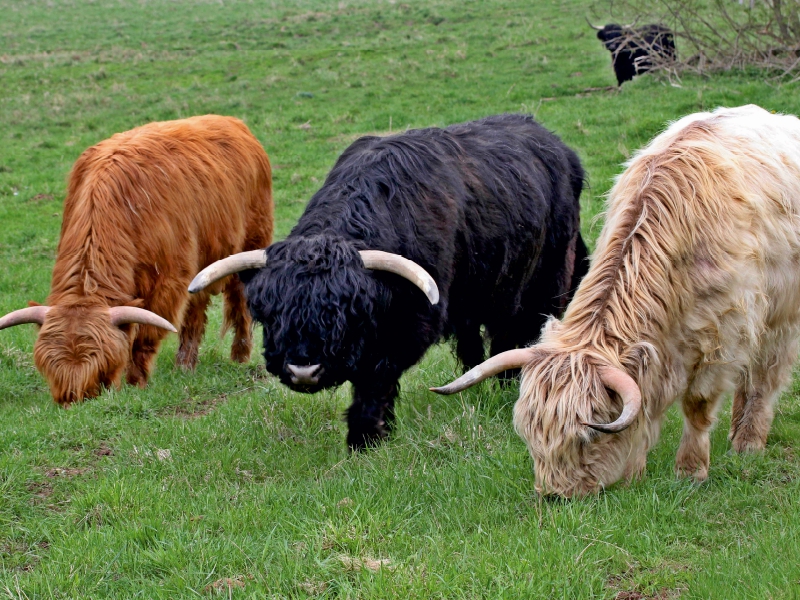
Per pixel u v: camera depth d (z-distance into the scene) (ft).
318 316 15.53
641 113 49.29
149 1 137.18
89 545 14.65
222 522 15.26
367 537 14.29
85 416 20.81
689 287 14.83
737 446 17.90
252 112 63.87
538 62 68.74
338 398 21.84
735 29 55.57
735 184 15.46
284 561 13.58
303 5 123.44
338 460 18.17
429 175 18.42
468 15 93.56
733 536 14.05
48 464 18.66
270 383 24.26
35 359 22.79
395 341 17.61
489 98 60.18
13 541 15.46
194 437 19.61
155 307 24.86
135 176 24.30
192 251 25.75
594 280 14.96
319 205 17.52
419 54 76.64
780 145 17.28
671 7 59.36
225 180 27.40
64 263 23.79
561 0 97.04
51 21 119.96
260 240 29.94
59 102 71.05
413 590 12.41
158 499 16.46
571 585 12.56
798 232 16.75
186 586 13.10
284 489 16.62
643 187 15.31
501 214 20.07
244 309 28.19
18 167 56.90
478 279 19.80
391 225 17.20
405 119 57.31
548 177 22.53
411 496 15.93
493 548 13.69
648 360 14.16
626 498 14.78
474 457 17.42
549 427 13.62
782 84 50.60
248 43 92.58
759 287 15.47
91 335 22.50
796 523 13.96
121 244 23.65
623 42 57.62
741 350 15.48
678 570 12.99
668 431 18.56
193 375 25.82
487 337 23.21
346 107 62.59
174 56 88.07
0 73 83.76
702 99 49.19
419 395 21.53
